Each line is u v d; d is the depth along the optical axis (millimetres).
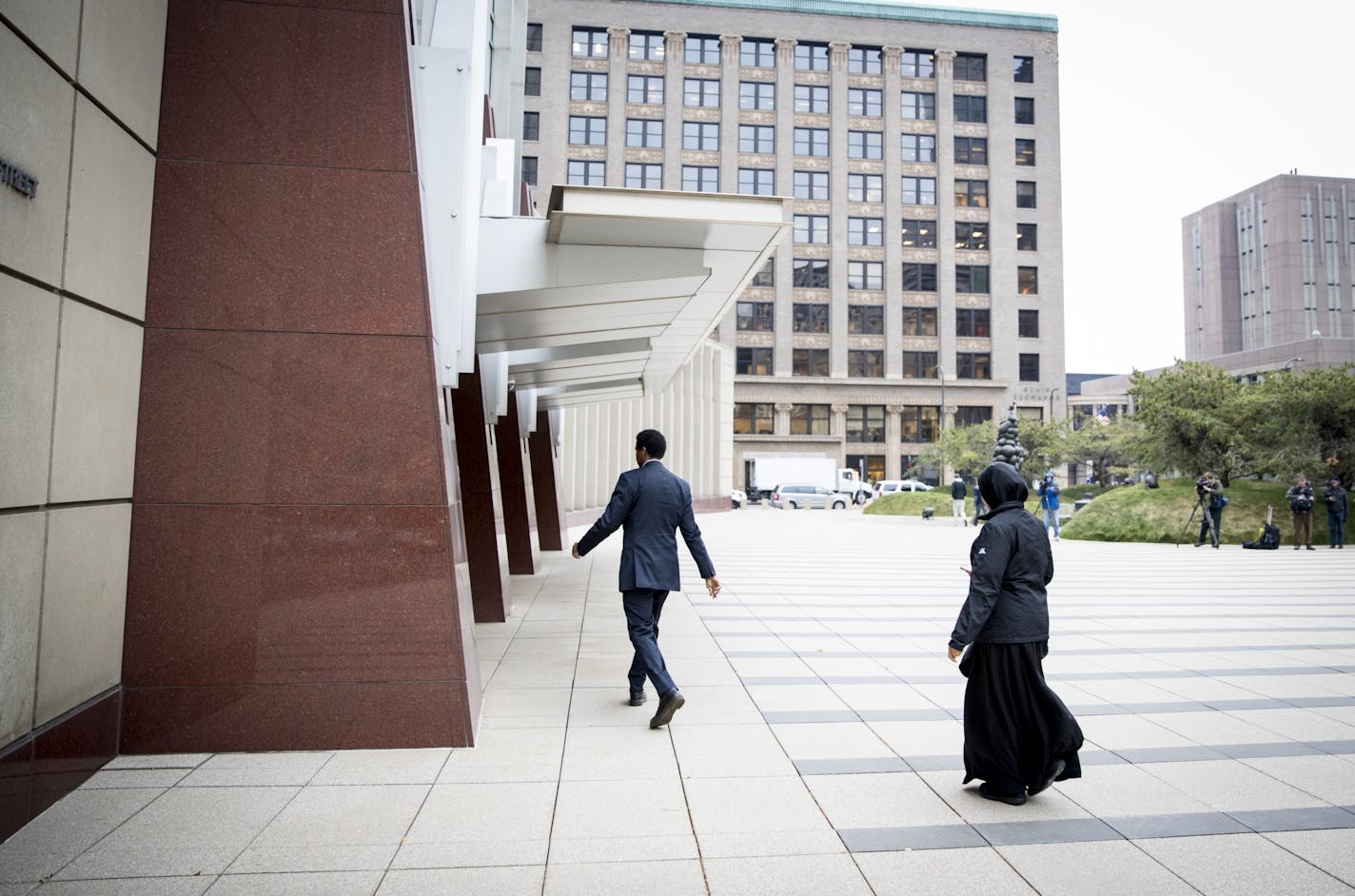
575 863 3238
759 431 57531
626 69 55719
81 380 3969
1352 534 20156
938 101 58688
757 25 56844
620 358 12266
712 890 3025
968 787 4098
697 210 6273
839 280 57781
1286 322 118875
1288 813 3789
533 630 8344
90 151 3984
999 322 58594
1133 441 26281
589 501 27250
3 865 3172
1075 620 9219
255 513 4676
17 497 3451
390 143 4910
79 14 3840
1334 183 121375
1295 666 6914
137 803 3814
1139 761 4516
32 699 3641
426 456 4812
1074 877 3148
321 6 4902
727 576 13273
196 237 4730
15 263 3387
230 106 4809
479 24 5777
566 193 6102
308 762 4418
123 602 4512
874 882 3102
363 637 4695
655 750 4621
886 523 30469
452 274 5340
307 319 4797
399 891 3000
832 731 4973
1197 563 15711
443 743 4672
